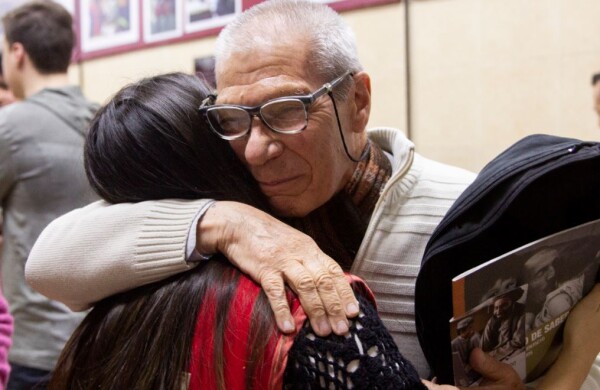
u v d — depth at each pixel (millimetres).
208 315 739
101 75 2348
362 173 1023
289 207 931
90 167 885
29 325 1775
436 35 1702
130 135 848
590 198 879
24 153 1771
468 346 783
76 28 2404
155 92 891
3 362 1223
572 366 869
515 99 1591
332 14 946
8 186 1793
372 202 1034
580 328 884
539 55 1552
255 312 721
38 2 1972
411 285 976
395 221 1007
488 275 748
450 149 1694
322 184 929
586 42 1488
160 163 845
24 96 2008
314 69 892
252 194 907
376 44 1799
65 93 1865
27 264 865
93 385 792
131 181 854
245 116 869
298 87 870
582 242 830
